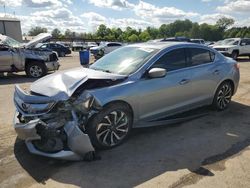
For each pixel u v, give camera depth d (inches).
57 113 150.6
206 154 161.8
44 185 133.0
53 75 181.5
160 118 195.8
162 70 176.1
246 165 149.0
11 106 270.1
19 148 171.6
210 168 145.9
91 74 173.8
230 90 244.8
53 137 150.7
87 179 137.1
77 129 145.8
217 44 867.4
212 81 224.5
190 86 206.8
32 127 146.2
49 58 493.0
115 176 139.3
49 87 161.3
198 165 149.3
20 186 132.5
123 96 166.6
